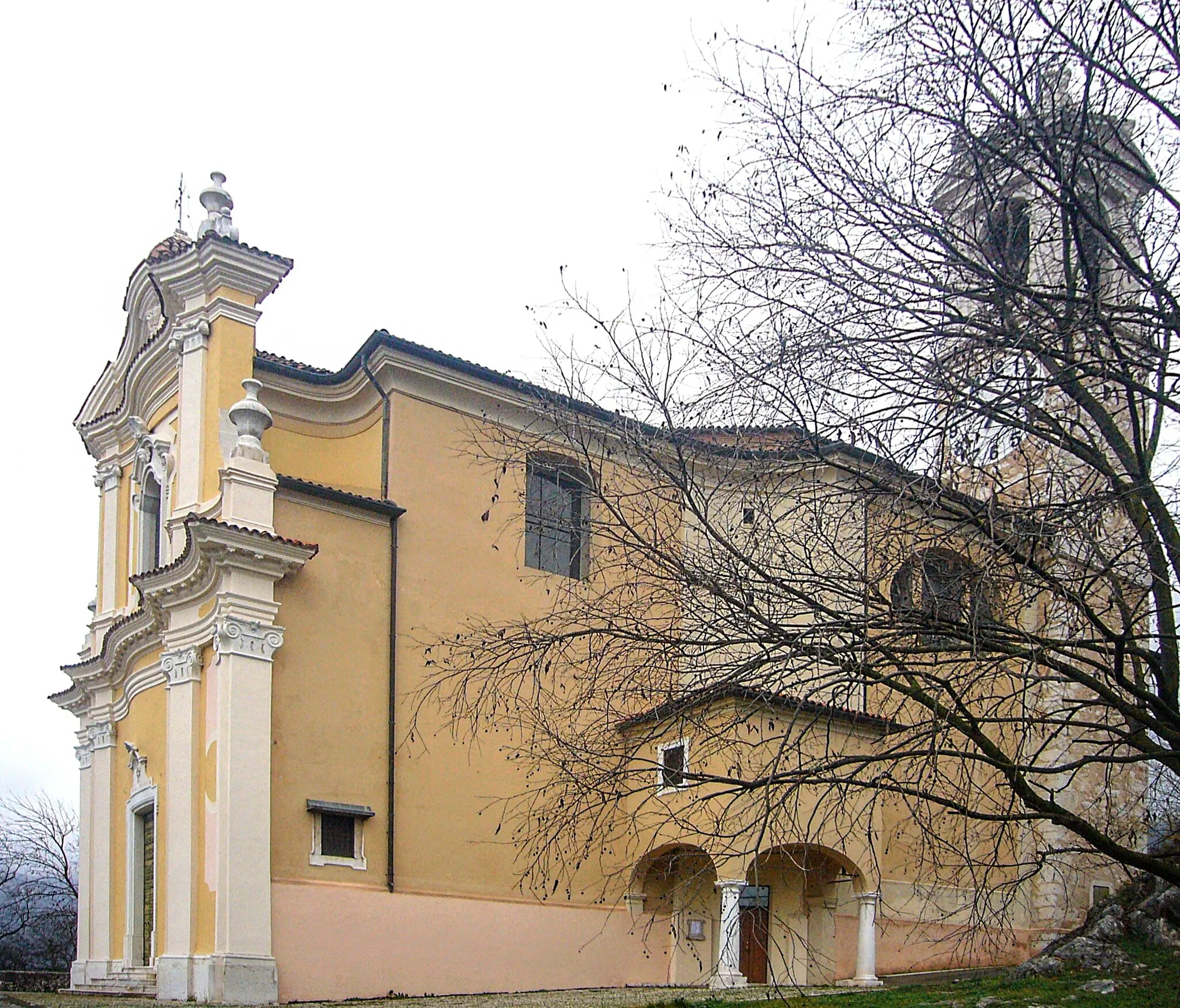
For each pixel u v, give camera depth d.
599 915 19.81
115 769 22.22
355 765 17.91
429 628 19.38
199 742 17.64
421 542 19.67
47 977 24.70
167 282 20.61
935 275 9.27
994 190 9.64
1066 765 8.96
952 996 14.27
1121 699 9.10
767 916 19.62
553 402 10.94
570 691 18.12
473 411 20.84
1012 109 9.27
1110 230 9.44
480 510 20.52
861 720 11.27
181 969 16.31
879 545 9.29
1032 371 8.95
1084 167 9.58
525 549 21.03
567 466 12.40
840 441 9.21
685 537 11.89
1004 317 9.07
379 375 20.08
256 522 17.88
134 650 20.89
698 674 10.39
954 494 8.55
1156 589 9.34
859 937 18.48
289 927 16.45
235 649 16.97
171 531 19.73
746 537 10.12
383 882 17.70
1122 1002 13.09
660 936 20.25
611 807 12.94
